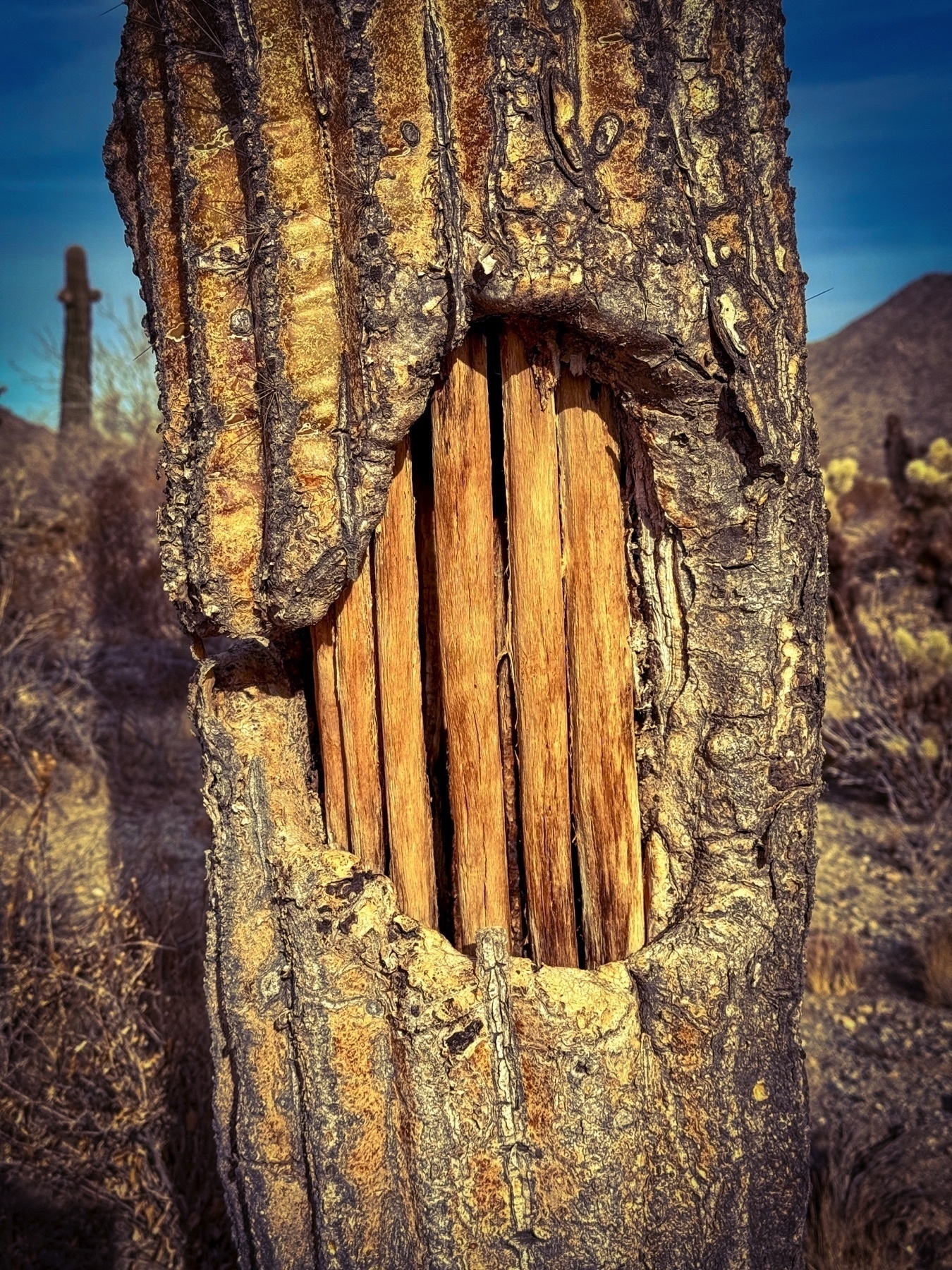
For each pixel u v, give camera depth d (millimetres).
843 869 5938
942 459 10539
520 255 1768
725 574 1991
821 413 43969
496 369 2086
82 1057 3553
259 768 2096
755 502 1958
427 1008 1979
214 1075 2291
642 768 2199
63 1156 3352
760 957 2057
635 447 2053
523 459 2039
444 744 2312
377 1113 2113
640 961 2061
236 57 1752
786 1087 2174
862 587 10930
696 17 1795
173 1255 3201
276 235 1808
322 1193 2121
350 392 1875
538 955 2199
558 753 2145
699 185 1826
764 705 2008
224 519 1960
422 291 1777
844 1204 3281
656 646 2141
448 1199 2020
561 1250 2066
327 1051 2072
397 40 1706
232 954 2121
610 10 1735
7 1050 3414
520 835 2242
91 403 13914
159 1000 3695
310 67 1764
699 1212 2121
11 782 6598
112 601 9391
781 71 1940
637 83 1756
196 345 1899
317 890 2064
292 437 1868
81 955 3688
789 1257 2254
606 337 1842
